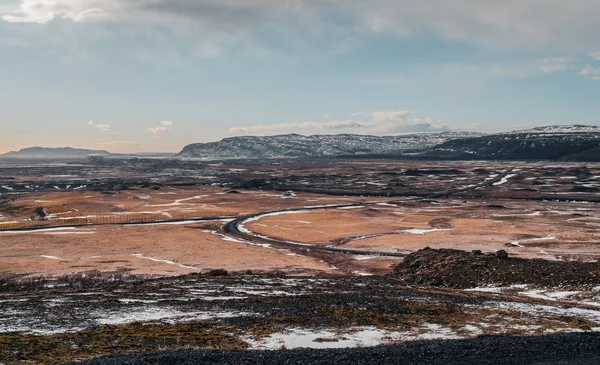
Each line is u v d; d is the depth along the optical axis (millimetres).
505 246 93688
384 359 24859
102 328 32250
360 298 43875
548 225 124250
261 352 25812
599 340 29328
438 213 154125
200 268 76062
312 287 52469
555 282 53438
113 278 66312
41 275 68625
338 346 28625
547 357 25578
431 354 25844
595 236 105688
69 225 128750
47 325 33281
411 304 41344
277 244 102438
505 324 35188
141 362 23578
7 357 25078
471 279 58312
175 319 35406
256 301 42219
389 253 90375
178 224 131000
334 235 113562
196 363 23609
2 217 145750
